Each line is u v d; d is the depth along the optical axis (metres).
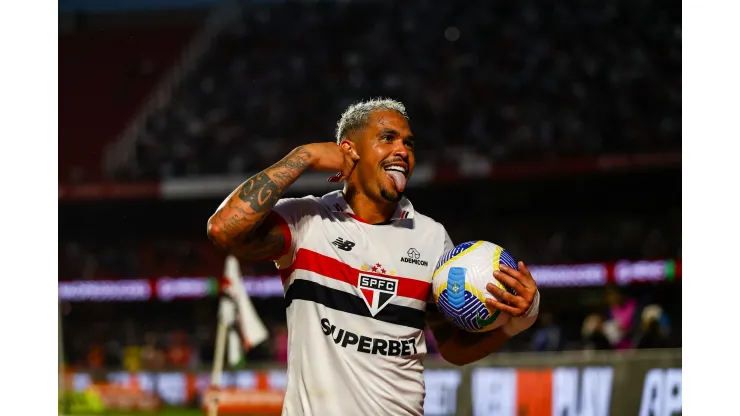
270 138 82.56
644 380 28.30
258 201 10.77
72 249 79.31
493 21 90.50
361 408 11.10
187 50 98.44
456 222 74.31
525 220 73.38
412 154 12.05
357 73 87.50
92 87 95.81
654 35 85.44
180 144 84.00
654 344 42.28
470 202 74.12
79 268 78.00
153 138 85.94
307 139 81.69
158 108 90.75
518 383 29.94
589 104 78.25
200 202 79.06
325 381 11.14
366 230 11.92
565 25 87.88
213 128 84.56
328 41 93.19
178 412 40.44
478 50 87.12
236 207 10.72
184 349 62.44
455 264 11.72
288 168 11.10
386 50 89.25
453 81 83.38
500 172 68.06
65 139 90.06
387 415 11.22
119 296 73.19
